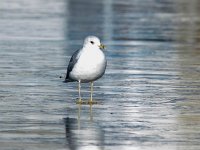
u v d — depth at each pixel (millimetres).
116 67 19109
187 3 43000
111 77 17344
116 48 23359
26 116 12453
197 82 16656
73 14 34875
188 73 18125
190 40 25781
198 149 10133
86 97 14562
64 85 16078
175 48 23609
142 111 13055
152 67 19156
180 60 20672
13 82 16328
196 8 39406
